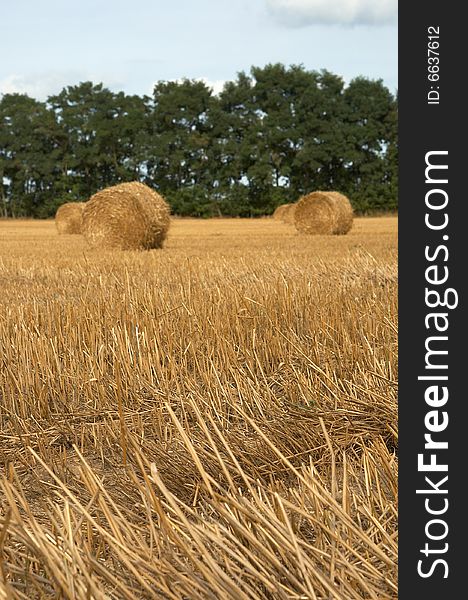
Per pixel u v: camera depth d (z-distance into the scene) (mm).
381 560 2154
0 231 40125
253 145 76062
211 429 3916
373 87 76312
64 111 81500
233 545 2021
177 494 3211
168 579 1883
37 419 4516
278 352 5336
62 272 11680
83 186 82500
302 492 2600
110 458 3834
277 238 24922
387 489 2891
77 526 2156
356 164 76750
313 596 1802
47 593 1889
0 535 1802
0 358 5152
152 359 5145
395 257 12656
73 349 5332
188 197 75312
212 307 6266
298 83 76500
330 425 3779
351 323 5734
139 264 12547
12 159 83312
